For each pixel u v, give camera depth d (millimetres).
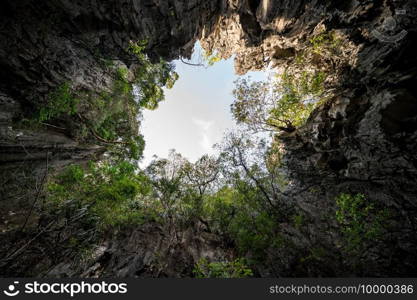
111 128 20969
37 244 7625
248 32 15461
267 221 12750
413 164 6926
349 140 9133
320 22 11648
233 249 14203
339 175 10727
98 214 10742
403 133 6836
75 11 10797
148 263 10781
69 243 8344
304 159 12906
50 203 9969
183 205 16484
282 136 14648
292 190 14336
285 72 15531
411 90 6797
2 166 10805
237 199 15648
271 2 11312
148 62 18062
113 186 13180
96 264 9312
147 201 17312
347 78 10648
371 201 8977
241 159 14258
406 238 7363
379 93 7723
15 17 9742
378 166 8242
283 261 11062
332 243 10055
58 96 13117
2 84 11766
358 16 9547
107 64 15828
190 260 12031
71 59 13320
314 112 11750
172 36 14789
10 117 12156
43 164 13133
